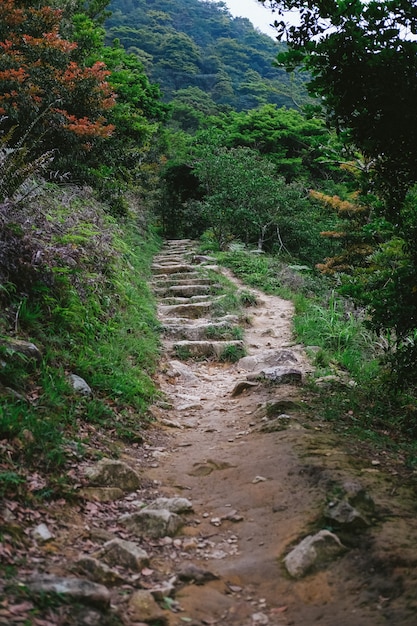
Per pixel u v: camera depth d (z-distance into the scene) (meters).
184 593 2.75
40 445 3.69
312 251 19.20
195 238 23.45
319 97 5.12
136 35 69.25
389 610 2.51
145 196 23.45
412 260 5.98
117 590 2.66
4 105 9.10
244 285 13.16
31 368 4.66
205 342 8.39
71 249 6.45
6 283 5.20
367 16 4.48
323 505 3.38
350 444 4.58
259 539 3.26
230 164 19.86
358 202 15.21
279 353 7.86
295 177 29.20
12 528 2.79
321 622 2.52
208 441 5.03
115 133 13.23
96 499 3.54
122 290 8.44
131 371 6.26
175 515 3.41
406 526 3.16
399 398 6.39
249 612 2.65
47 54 10.27
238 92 63.19
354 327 9.09
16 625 2.04
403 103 4.52
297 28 4.61
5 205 5.70
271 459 4.21
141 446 4.76
